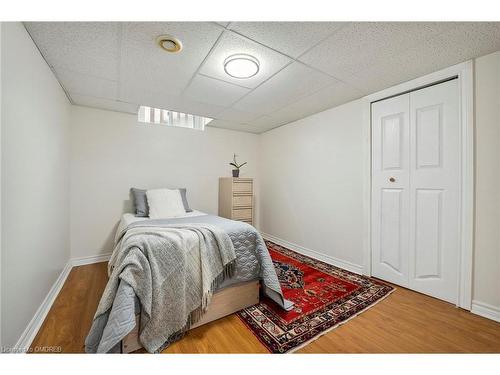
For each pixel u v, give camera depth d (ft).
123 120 9.32
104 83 6.65
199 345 4.13
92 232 8.66
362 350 4.04
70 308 5.35
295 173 10.69
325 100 8.00
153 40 4.66
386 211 7.05
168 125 10.46
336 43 4.75
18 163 3.84
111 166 9.06
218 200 12.07
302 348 4.07
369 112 7.47
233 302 5.23
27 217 4.20
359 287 6.57
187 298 4.46
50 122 5.67
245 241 5.59
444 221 5.79
